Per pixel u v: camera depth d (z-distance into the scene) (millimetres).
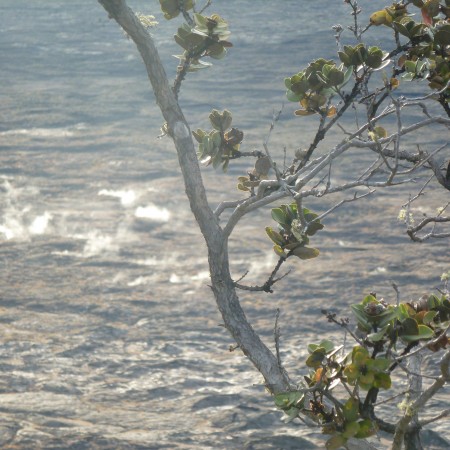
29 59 112062
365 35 89438
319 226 6746
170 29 132625
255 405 21938
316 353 5879
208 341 28047
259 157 7633
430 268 35344
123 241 40281
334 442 5762
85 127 68938
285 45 117000
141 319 30141
